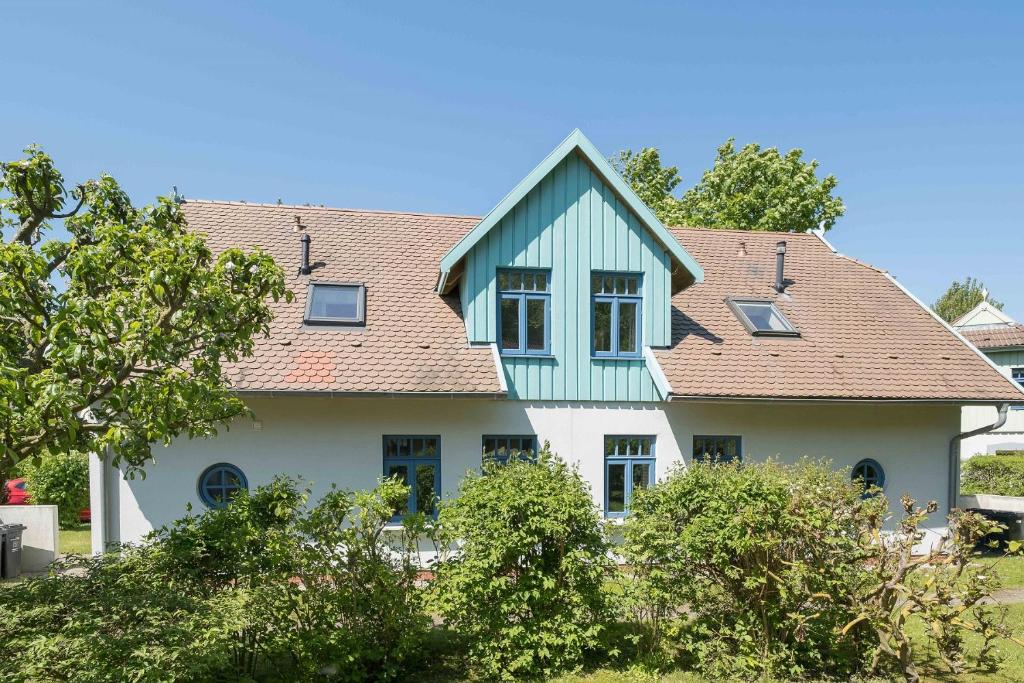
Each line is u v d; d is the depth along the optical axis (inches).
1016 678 272.4
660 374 465.4
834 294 599.8
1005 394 505.0
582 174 480.7
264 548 257.8
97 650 188.5
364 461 436.8
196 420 241.3
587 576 275.6
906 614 253.6
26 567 479.8
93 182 255.9
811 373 493.0
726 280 593.0
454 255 455.2
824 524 267.4
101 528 406.0
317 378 416.8
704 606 288.5
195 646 196.9
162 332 209.5
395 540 282.8
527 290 473.4
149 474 412.8
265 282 235.9
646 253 486.9
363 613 267.0
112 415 223.3
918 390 495.2
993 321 1317.7
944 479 524.1
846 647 283.6
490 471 297.7
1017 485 776.3
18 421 195.3
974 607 280.2
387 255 540.1
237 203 566.6
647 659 278.7
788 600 269.7
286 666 261.6
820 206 1074.1
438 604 277.1
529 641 267.4
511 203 457.7
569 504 276.5
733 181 1078.4
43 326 202.7
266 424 426.0
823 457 473.1
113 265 215.3
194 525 273.6
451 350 457.7
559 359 467.5
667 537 279.4
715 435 487.8
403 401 443.8
